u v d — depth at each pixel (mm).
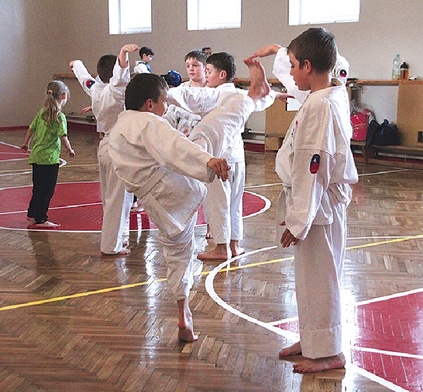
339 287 2959
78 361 3086
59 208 6484
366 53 9562
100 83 4965
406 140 8961
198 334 3396
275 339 3336
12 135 12914
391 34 9281
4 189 7469
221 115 3174
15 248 5051
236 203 4766
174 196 3055
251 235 5398
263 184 7707
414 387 2826
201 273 4402
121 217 4777
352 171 2852
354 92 9664
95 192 7273
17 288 4133
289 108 7941
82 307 3793
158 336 3373
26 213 6254
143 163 3045
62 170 8773
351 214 6168
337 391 2795
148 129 2982
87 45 13680
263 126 10922
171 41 12031
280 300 3902
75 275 4391
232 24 11297
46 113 5617
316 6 10203
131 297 3965
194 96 3953
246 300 3902
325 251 2881
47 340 3326
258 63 3293
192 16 11711
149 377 2920
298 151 2736
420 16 8977
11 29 13688
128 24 12961
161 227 3107
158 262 4684
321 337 2934
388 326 3506
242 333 3412
